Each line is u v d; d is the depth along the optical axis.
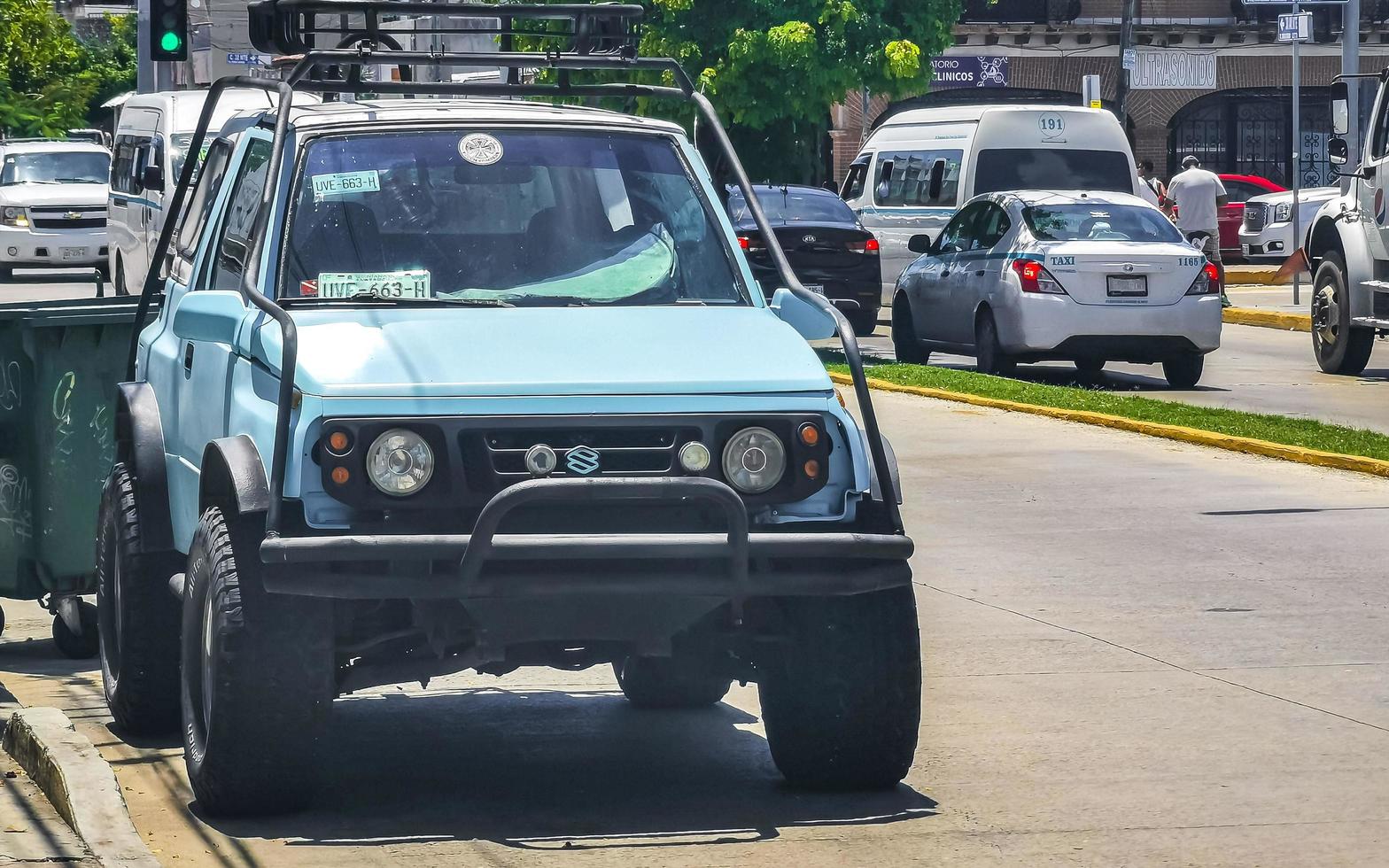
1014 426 21.42
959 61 64.31
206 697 8.04
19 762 8.74
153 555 9.39
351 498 7.59
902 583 7.87
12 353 11.20
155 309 11.20
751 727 9.87
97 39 83.00
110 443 11.33
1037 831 8.00
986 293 25.62
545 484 7.38
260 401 8.04
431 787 8.68
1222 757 9.16
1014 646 11.57
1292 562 14.09
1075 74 65.00
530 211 8.95
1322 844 7.83
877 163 36.62
